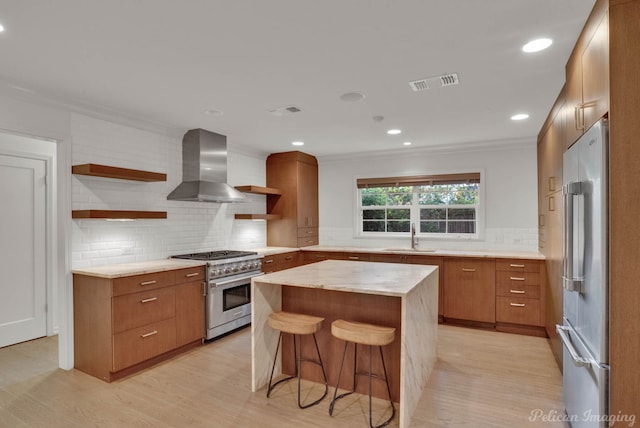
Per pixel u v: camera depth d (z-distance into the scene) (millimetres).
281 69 2516
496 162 4902
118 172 3240
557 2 1745
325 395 2670
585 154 1820
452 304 4430
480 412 2434
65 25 1926
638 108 1527
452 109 3430
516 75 2617
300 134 4430
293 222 5473
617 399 1571
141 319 3100
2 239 3639
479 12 1827
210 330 3742
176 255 4129
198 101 3182
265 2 1729
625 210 1552
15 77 2609
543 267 3971
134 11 1799
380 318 2643
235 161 5117
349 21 1905
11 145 3695
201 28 1968
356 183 5797
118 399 2609
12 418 2363
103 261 3414
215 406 2512
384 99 3145
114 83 2742
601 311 1610
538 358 3367
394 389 2592
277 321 2555
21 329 3777
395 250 5055
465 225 5195
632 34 1532
